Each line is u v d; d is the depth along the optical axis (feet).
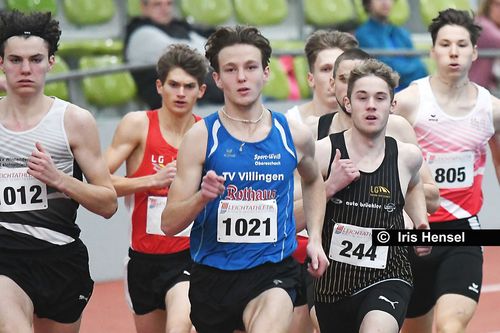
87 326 63.05
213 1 90.33
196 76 48.24
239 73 36.11
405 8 97.04
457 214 49.08
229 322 38.06
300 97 86.22
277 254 37.37
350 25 93.04
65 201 39.65
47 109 39.04
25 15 38.32
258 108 37.11
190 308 41.50
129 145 48.88
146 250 48.01
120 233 75.15
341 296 40.78
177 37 75.41
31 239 39.29
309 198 39.29
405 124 45.32
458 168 49.11
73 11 84.23
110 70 72.43
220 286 37.42
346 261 40.45
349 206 40.19
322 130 44.75
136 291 48.93
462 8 100.53
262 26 92.58
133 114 49.08
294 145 37.32
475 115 49.03
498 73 87.04
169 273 47.50
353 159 40.37
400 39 84.07
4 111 38.96
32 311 39.45
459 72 48.60
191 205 35.42
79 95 72.90
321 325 42.34
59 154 39.06
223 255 37.22
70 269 40.40
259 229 36.94
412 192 41.86
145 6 75.20
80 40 82.74
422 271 48.08
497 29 88.79
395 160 40.40
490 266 79.97
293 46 89.35
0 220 38.99
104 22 85.92
